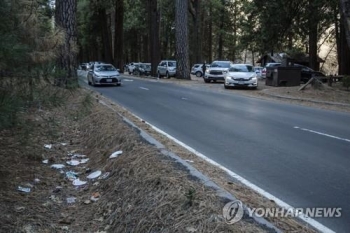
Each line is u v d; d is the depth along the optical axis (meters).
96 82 24.98
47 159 6.86
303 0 25.50
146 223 4.09
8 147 5.81
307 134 9.85
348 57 31.41
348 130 10.57
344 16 16.70
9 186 5.46
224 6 66.81
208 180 5.07
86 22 57.38
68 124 9.20
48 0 6.49
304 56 48.53
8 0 4.72
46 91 5.41
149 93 20.70
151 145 6.69
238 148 8.12
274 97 20.17
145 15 55.53
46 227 4.45
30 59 5.11
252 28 31.39
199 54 54.91
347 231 4.24
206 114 13.21
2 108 4.47
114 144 7.02
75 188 5.71
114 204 4.86
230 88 25.36
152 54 39.41
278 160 7.19
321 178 6.12
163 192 4.54
